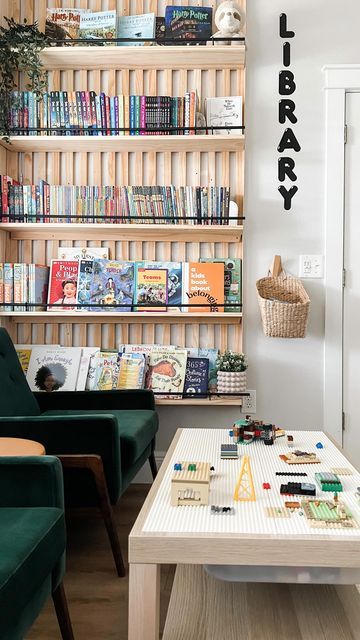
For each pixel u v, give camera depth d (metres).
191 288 3.44
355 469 2.04
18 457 1.75
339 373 3.49
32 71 3.37
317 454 2.25
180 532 1.47
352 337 3.50
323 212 3.51
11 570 1.31
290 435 2.49
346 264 3.51
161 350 3.47
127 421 2.79
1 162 3.45
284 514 1.60
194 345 3.55
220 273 3.44
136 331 3.55
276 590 1.93
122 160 3.56
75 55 3.37
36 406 2.96
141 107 3.37
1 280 3.39
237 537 1.45
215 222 3.41
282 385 3.52
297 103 3.51
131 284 3.46
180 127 3.34
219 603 1.84
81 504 2.30
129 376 3.39
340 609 1.80
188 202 3.38
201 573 2.06
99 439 2.29
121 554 2.31
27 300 3.38
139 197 3.38
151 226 3.32
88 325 3.58
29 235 3.55
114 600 2.07
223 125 3.44
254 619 1.73
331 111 3.48
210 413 3.53
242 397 3.52
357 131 3.49
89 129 3.36
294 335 3.29
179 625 1.70
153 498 1.72
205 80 3.54
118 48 3.29
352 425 3.50
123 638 1.82
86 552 2.49
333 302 3.49
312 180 3.51
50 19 3.43
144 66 3.51
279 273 3.48
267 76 3.51
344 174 3.50
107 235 3.55
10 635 1.29
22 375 2.97
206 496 1.66
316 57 3.50
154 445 3.22
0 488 1.75
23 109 3.37
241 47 3.30
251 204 3.52
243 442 2.40
